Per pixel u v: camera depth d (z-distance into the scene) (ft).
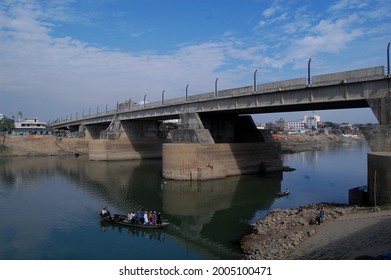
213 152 167.84
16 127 497.87
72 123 432.66
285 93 130.52
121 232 89.15
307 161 277.03
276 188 146.92
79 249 77.20
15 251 75.77
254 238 76.54
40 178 179.63
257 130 194.39
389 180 78.07
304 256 56.95
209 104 169.48
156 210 112.68
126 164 241.35
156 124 289.33
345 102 117.39
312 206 97.40
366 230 60.80
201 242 80.84
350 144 594.24
